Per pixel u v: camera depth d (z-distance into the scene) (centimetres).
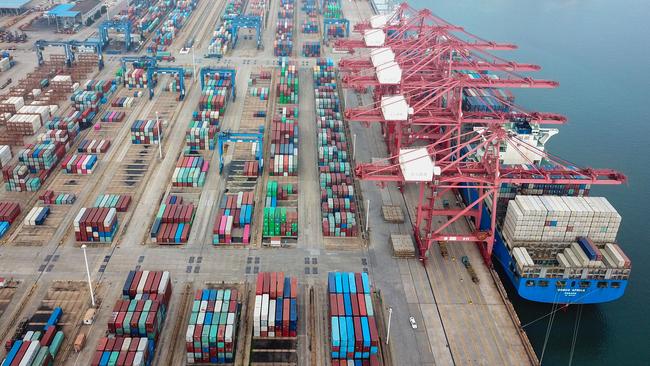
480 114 12125
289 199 11112
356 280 8406
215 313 7694
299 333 7975
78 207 10612
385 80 12112
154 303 7812
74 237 9806
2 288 8600
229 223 9831
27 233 9856
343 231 10069
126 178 11606
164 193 11131
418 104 12975
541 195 10362
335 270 9300
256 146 12975
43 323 7994
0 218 9981
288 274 9131
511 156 11562
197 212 10575
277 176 11900
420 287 9050
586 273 8762
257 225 10306
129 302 7781
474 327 8300
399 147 11806
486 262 9619
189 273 9050
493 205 9412
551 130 12012
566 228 9262
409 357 7731
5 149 11750
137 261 9281
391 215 10700
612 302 9681
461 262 9681
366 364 7444
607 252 9169
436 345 7950
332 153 12212
